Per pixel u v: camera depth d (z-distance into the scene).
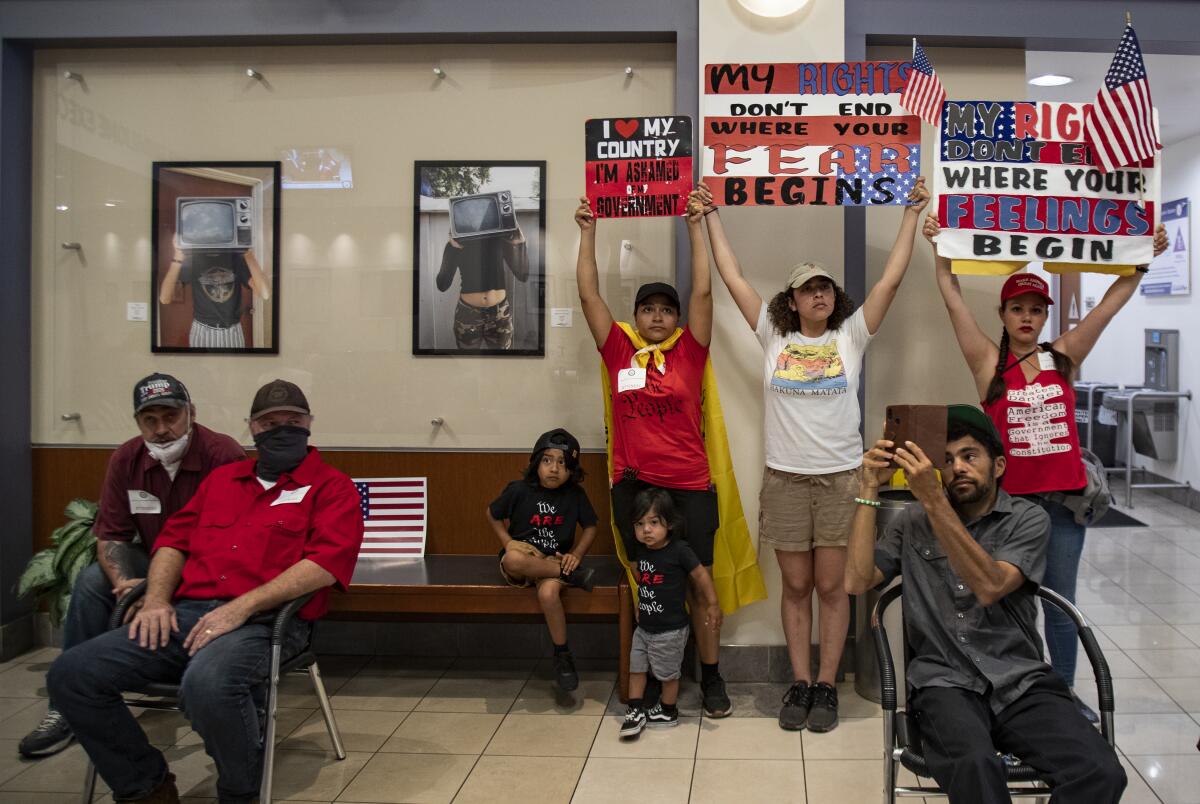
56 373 4.37
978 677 2.39
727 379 3.89
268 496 3.09
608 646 4.17
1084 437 8.70
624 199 3.68
